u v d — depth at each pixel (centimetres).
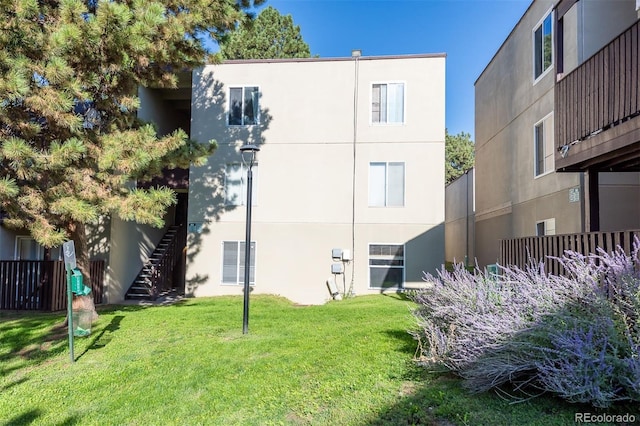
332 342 600
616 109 551
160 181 1406
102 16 621
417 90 1229
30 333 750
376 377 437
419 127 1223
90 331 699
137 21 660
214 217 1283
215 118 1295
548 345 342
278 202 1265
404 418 339
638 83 505
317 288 1238
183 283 1523
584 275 386
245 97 1291
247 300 696
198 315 872
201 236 1285
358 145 1245
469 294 469
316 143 1259
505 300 414
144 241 1377
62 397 438
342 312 879
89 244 1180
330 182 1250
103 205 697
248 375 473
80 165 695
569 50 859
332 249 1238
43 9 632
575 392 303
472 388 371
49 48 599
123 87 758
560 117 725
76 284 572
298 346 589
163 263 1364
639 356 295
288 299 1225
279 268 1254
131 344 643
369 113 1246
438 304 497
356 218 1237
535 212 1008
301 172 1261
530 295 396
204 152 873
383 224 1226
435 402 361
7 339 707
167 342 648
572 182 832
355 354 526
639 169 707
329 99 1261
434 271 1193
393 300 1058
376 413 352
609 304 345
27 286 1048
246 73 1290
